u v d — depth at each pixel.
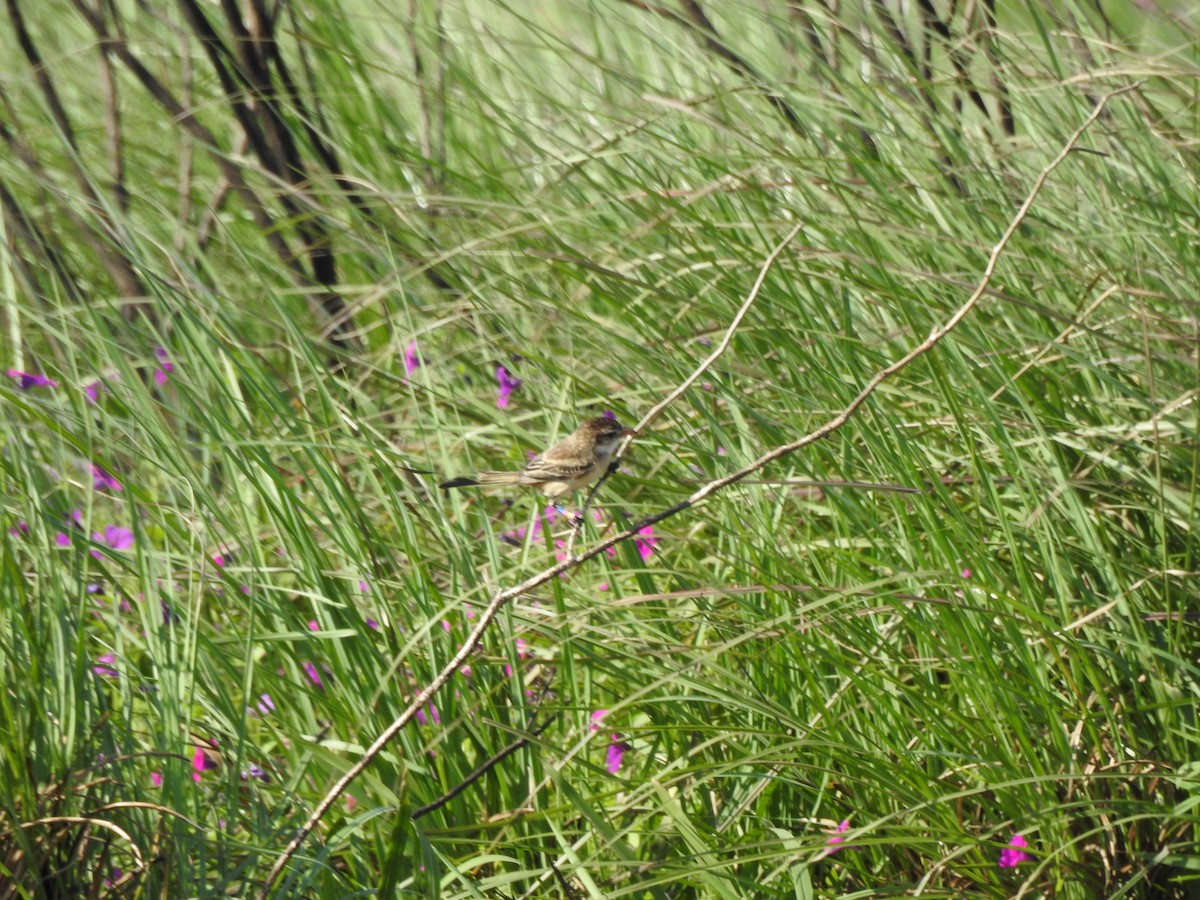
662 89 13.52
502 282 11.59
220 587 10.13
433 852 7.57
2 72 16.89
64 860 7.96
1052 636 8.69
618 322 11.39
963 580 8.91
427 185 13.89
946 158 12.11
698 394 10.58
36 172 13.89
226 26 15.73
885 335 10.97
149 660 10.54
